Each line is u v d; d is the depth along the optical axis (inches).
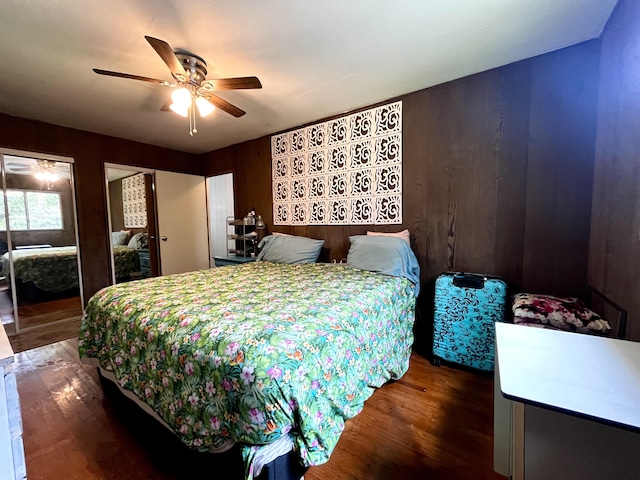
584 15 63.2
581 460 27.2
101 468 52.7
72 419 66.2
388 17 63.4
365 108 113.9
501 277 87.7
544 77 79.0
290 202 143.0
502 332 41.8
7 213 121.1
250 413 37.8
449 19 64.2
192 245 185.9
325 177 128.5
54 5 57.7
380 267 93.7
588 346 36.9
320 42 72.4
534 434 29.0
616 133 59.5
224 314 54.9
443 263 98.6
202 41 71.2
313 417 42.7
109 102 106.3
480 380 80.0
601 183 67.8
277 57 79.1
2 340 35.4
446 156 96.1
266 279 88.4
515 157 84.4
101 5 58.1
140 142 160.7
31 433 61.8
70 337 116.1
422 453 54.7
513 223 85.5
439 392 74.2
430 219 100.6
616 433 25.9
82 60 78.8
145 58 78.2
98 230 143.9
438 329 87.7
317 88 98.5
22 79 88.7
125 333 60.7
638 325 48.3
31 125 123.6
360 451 55.3
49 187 132.5
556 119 78.1
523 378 30.1
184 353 46.8
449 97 94.3
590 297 73.1
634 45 52.2
